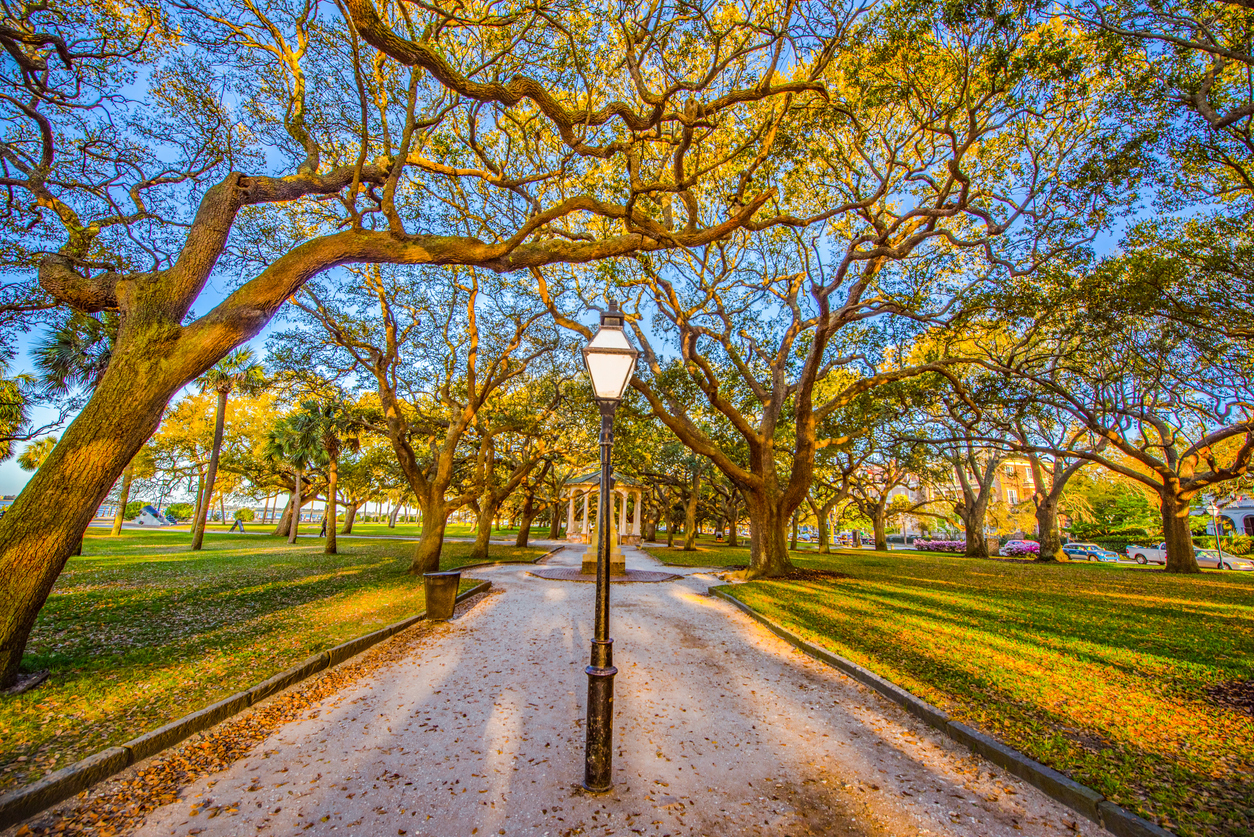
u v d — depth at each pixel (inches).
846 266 520.1
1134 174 411.8
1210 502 1412.4
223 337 231.0
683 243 319.3
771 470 669.3
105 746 165.9
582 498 1738.4
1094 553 1314.0
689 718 210.1
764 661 293.1
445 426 686.5
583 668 273.7
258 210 436.1
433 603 386.9
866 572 721.6
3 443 761.6
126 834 129.7
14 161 273.0
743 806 147.8
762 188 376.2
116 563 688.4
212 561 746.2
